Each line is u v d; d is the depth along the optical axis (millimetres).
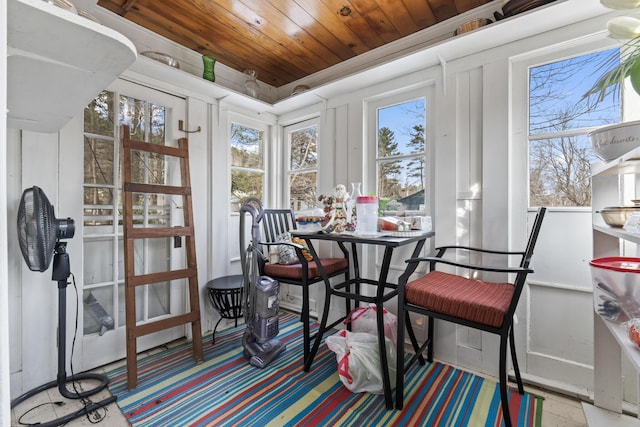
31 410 1438
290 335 2283
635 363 720
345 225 1755
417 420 1349
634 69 854
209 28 2002
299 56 2361
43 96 985
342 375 1560
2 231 420
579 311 1506
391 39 2131
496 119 1686
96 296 1854
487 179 1709
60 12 605
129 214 1715
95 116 1826
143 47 1999
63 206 1689
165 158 2170
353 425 1322
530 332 1628
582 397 1453
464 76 1806
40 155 1605
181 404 1474
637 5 875
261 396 1532
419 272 2004
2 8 435
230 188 2523
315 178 2697
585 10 1385
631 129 944
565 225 1538
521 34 1576
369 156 2287
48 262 1349
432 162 1994
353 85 2230
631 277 922
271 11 1817
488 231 1704
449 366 1798
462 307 1256
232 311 2209
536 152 1627
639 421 1181
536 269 1606
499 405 1440
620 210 980
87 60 773
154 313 2123
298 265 2062
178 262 2186
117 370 1797
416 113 2086
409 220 1833
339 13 1840
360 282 2076
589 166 1493
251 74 2527
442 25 1939
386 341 1669
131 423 1348
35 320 1591
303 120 2758
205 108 2352
